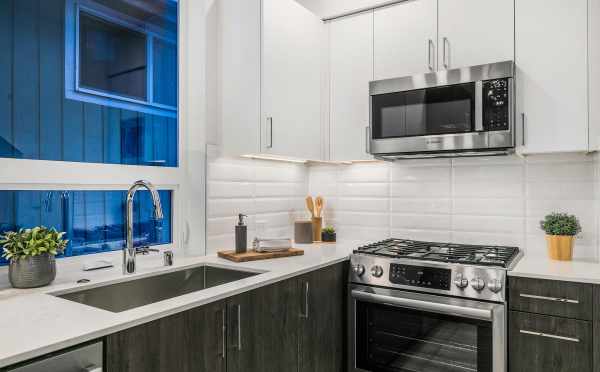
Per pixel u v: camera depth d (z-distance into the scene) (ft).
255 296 5.25
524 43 6.95
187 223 7.26
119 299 5.42
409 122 7.57
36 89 5.50
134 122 6.70
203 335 4.50
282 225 9.27
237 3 7.44
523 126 6.91
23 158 5.34
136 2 6.77
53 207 5.67
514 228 7.95
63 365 3.28
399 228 9.08
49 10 5.67
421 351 6.71
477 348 6.20
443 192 8.61
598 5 6.46
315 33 8.56
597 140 6.43
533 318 6.02
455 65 7.47
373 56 8.30
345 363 7.50
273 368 5.57
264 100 7.06
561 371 5.84
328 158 8.78
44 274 4.87
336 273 7.19
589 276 5.76
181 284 6.30
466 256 6.93
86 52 6.08
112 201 6.38
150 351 3.92
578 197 7.41
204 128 7.38
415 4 7.88
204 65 7.39
